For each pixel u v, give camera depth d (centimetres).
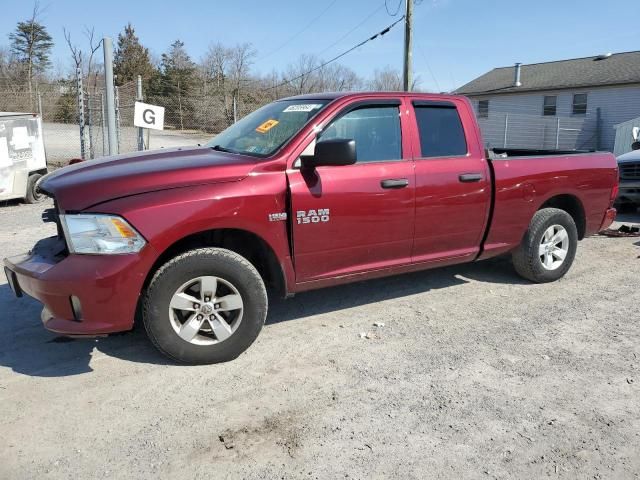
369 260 435
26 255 377
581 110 3159
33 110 2138
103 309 335
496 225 500
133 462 270
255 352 393
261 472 263
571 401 329
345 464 269
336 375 359
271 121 442
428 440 289
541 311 479
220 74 4625
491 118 3431
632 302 503
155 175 353
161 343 357
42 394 332
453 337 422
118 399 327
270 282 422
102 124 1560
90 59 2483
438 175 452
